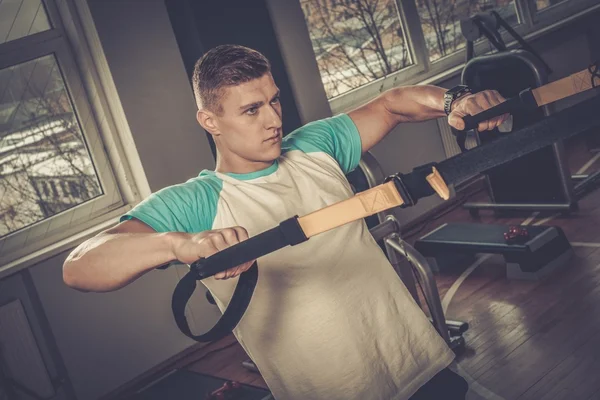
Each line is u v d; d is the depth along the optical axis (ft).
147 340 12.91
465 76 14.66
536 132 3.72
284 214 4.72
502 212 15.93
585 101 3.71
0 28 12.19
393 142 16.51
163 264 4.07
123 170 13.16
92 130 13.05
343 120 5.41
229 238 3.69
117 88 12.49
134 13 12.62
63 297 12.09
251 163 4.78
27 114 12.44
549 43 19.67
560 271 12.09
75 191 12.98
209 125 4.74
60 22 12.75
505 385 9.34
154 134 12.91
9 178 12.30
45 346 12.03
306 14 16.06
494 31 14.11
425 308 12.26
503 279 12.54
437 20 18.35
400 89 5.41
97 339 12.39
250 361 12.21
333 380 4.79
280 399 5.02
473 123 4.27
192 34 13.12
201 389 11.37
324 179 4.98
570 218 14.39
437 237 13.85
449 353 5.16
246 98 4.46
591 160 17.22
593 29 20.31
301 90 14.64
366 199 3.68
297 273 4.71
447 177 3.70
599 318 10.21
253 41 13.85
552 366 9.43
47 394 11.94
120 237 4.09
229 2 13.43
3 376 11.53
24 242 12.37
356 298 4.83
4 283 11.67
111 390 12.52
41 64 12.56
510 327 10.84
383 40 17.38
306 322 4.73
